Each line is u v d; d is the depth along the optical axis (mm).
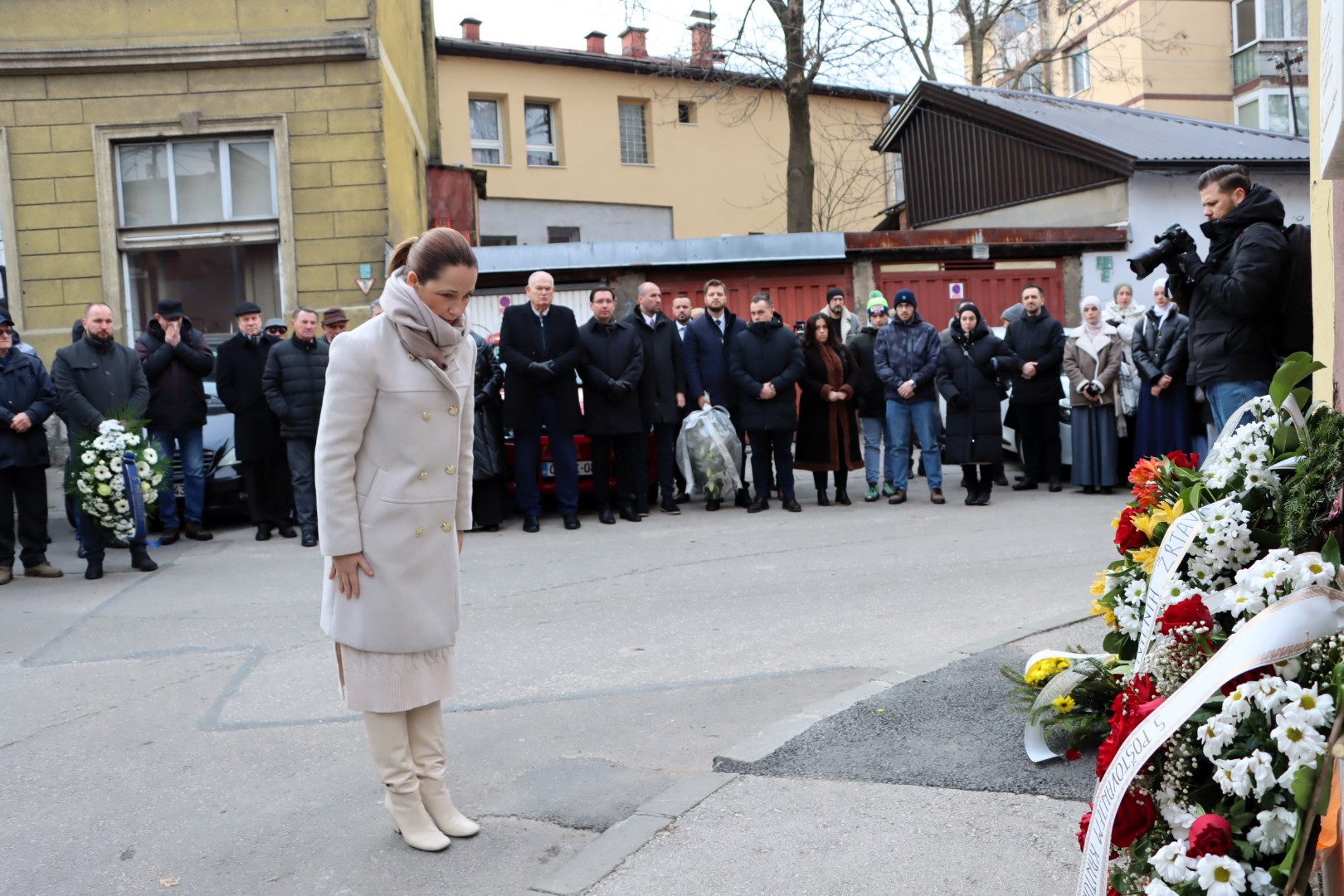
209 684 5984
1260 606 2688
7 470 8961
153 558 9828
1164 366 10961
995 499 11492
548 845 3873
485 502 10336
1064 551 8375
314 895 3611
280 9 14344
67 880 3801
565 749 4789
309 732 5180
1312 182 4340
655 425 11086
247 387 10477
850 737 4453
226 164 14555
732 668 5809
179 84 14312
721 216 34031
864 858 3463
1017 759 4148
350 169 14516
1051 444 11930
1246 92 31594
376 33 14391
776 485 11852
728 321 11422
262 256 14719
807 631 6422
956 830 3607
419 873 3723
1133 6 31469
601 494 10641
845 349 11195
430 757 4004
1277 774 2398
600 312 10562
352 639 3834
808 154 23469
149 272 14602
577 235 31688
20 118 14172
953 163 22625
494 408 10367
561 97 31281
